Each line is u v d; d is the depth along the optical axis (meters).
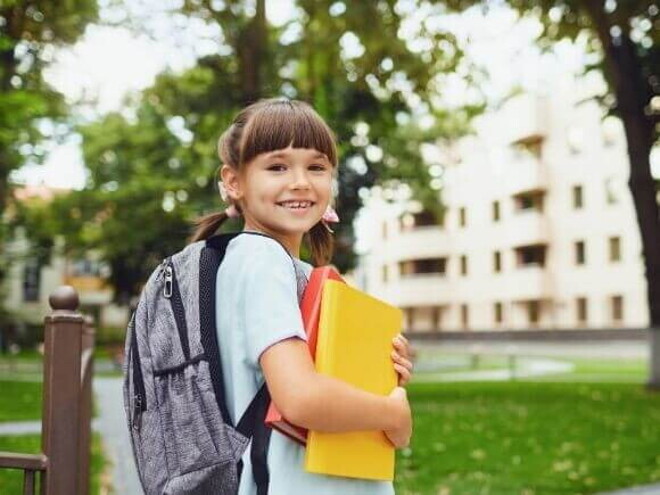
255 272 1.65
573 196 47.94
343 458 1.66
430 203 30.83
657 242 16.47
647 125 16.80
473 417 11.62
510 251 51.19
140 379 1.72
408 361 1.89
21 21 14.36
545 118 49.16
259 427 1.66
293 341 1.61
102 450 8.66
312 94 15.75
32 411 13.10
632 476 7.25
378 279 60.34
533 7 15.06
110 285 42.06
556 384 18.97
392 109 20.44
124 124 32.97
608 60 16.09
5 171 18.50
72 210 33.94
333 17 13.84
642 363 34.59
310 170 1.83
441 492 6.57
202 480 1.62
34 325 51.72
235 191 1.90
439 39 14.32
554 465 7.75
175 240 34.91
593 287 46.72
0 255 35.47
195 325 1.69
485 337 52.47
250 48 16.81
